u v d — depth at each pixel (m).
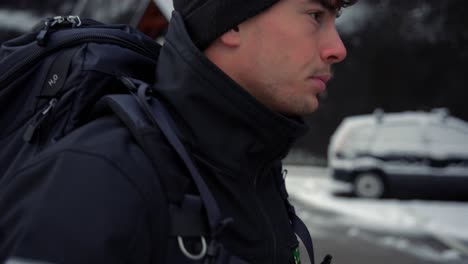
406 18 16.70
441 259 6.78
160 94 0.94
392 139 11.24
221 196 0.90
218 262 0.80
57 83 0.97
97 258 0.70
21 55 1.03
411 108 16.95
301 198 11.28
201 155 0.90
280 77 0.92
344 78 17.03
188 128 0.90
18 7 17.73
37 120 0.96
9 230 0.75
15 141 0.99
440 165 10.98
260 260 0.92
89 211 0.72
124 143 0.81
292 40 0.91
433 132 11.11
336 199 11.23
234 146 0.90
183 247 0.79
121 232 0.73
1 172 0.99
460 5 16.36
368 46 16.89
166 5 3.49
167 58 0.94
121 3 3.46
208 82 0.87
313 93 0.94
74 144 0.79
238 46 0.93
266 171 1.00
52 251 0.69
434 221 9.16
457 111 16.73
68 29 1.07
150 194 0.77
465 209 10.35
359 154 11.28
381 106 16.97
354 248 7.14
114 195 0.74
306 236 1.20
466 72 16.64
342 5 0.94
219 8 0.91
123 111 0.85
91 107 0.96
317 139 17.06
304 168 16.58
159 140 0.83
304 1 0.91
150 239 0.77
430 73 16.80
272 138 0.91
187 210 0.80
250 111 0.88
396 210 10.12
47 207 0.72
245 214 0.91
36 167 0.79
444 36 16.64
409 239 7.85
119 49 1.02
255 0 0.90
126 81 0.94
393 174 11.08
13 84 1.00
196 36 0.95
